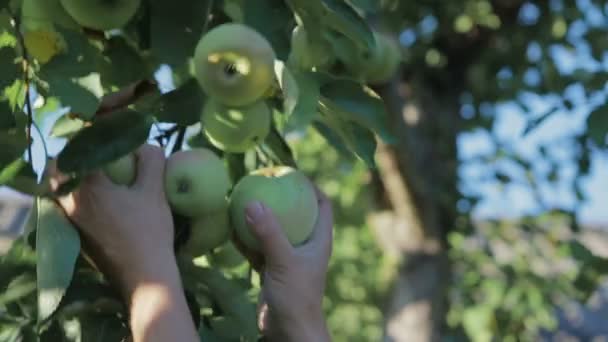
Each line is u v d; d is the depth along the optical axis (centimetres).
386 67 156
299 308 136
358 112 136
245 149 139
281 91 136
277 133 148
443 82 382
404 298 340
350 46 151
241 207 138
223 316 139
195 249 138
